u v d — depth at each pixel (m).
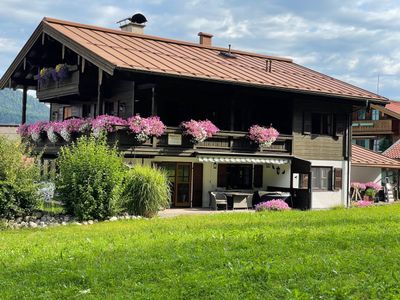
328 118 28.72
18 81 29.06
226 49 31.17
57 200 18.56
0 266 9.58
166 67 22.48
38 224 17.02
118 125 21.53
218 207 24.62
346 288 7.50
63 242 12.20
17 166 17.50
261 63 30.72
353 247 10.62
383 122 49.69
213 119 26.42
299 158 26.44
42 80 27.36
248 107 27.33
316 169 28.06
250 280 8.05
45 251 10.88
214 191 25.45
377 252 10.07
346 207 25.31
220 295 7.37
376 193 33.97
